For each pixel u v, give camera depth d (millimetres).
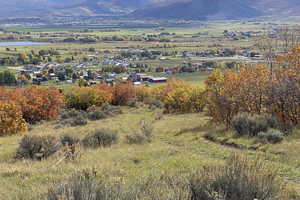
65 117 42281
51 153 13477
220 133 18234
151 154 13109
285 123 18016
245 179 5719
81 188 5383
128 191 5523
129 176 9094
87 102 53438
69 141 16266
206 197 5414
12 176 9297
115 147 15938
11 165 11195
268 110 20406
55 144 13969
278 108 19391
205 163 10906
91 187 5453
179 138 19234
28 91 42594
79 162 11492
